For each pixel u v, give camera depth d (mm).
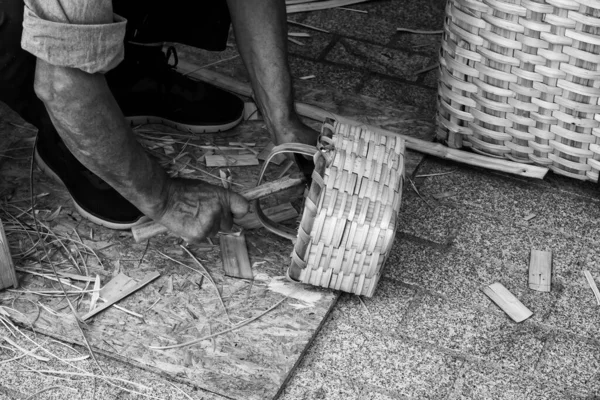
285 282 1944
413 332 1863
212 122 2359
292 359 1769
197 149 2322
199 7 2176
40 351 1770
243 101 2506
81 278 1918
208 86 2398
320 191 1779
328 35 2814
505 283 1996
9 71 1801
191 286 1922
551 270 2031
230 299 1896
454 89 2244
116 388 1702
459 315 1908
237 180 2232
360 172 1792
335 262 1810
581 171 2227
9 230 2029
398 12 2947
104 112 1562
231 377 1727
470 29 2115
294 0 2957
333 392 1726
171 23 2207
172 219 1812
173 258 1990
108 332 1810
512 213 2188
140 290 1906
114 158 1628
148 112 2361
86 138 1577
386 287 1963
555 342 1859
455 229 2131
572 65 2033
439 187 2258
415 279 1989
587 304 1952
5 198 2121
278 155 2295
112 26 1483
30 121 2049
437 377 1770
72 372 1728
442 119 2330
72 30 1437
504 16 2041
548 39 2012
